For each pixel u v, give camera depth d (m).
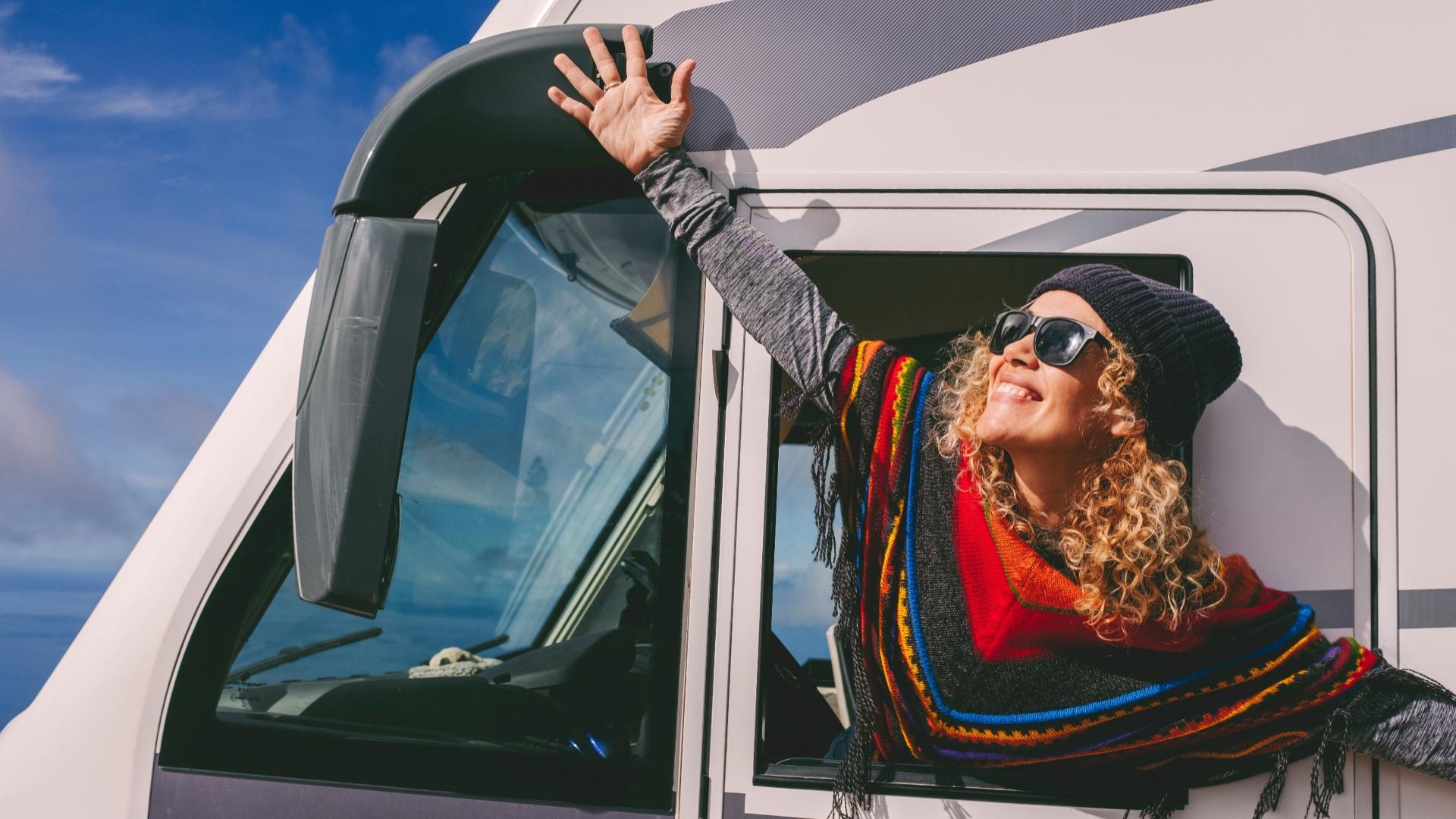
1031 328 1.50
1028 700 1.60
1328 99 1.74
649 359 1.83
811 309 1.69
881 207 1.80
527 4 1.95
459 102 1.76
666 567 1.77
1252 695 1.54
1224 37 1.77
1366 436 1.68
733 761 1.71
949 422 1.65
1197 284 1.73
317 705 1.79
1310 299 1.71
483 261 1.88
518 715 1.76
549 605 1.80
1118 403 1.46
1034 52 1.80
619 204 1.86
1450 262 1.69
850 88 1.83
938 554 1.63
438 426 1.85
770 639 1.76
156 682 1.81
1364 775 1.62
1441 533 1.65
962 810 1.66
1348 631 1.65
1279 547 1.67
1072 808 1.65
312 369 1.60
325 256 1.64
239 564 1.84
